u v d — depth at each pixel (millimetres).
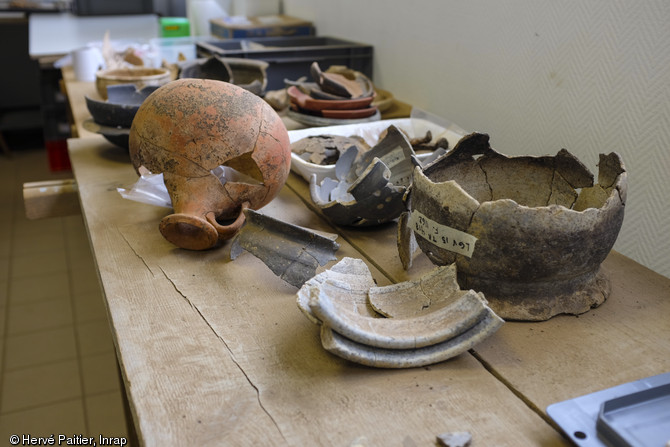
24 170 3688
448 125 1521
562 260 774
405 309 811
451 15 1664
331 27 2441
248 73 1902
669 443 579
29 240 2812
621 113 1221
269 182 1037
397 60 1990
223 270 967
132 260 993
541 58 1388
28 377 1909
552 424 641
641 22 1140
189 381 705
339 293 823
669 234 1170
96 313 2250
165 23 3066
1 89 4000
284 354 757
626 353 757
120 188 1260
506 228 752
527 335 794
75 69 2221
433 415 654
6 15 3934
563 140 1375
